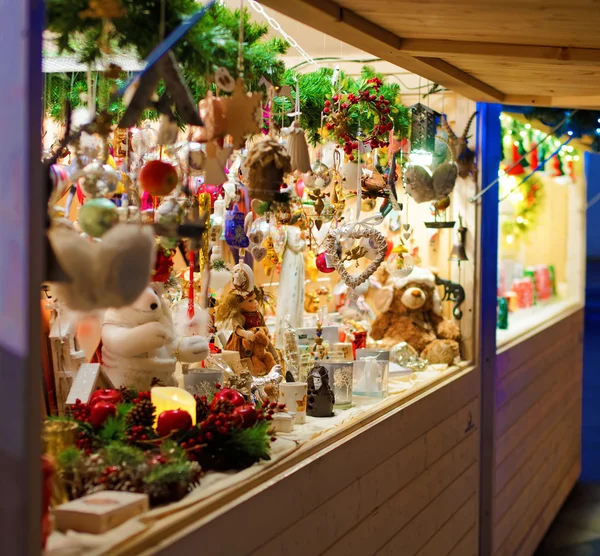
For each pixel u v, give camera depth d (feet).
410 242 13.33
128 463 5.43
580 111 12.41
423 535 10.03
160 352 7.32
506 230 17.44
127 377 7.09
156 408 6.43
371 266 9.23
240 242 8.38
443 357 12.09
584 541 16.34
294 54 12.38
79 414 6.06
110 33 5.60
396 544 9.05
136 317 7.09
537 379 16.31
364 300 12.87
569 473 19.51
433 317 12.62
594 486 20.12
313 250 9.73
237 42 6.60
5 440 3.95
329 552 7.28
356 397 9.55
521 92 10.63
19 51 3.84
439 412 10.72
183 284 8.87
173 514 5.20
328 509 7.24
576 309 20.68
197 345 7.63
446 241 13.10
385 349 11.69
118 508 4.91
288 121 9.11
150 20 5.43
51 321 7.09
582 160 21.13
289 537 6.46
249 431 6.31
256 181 6.68
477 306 12.78
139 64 6.40
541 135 16.74
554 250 21.49
